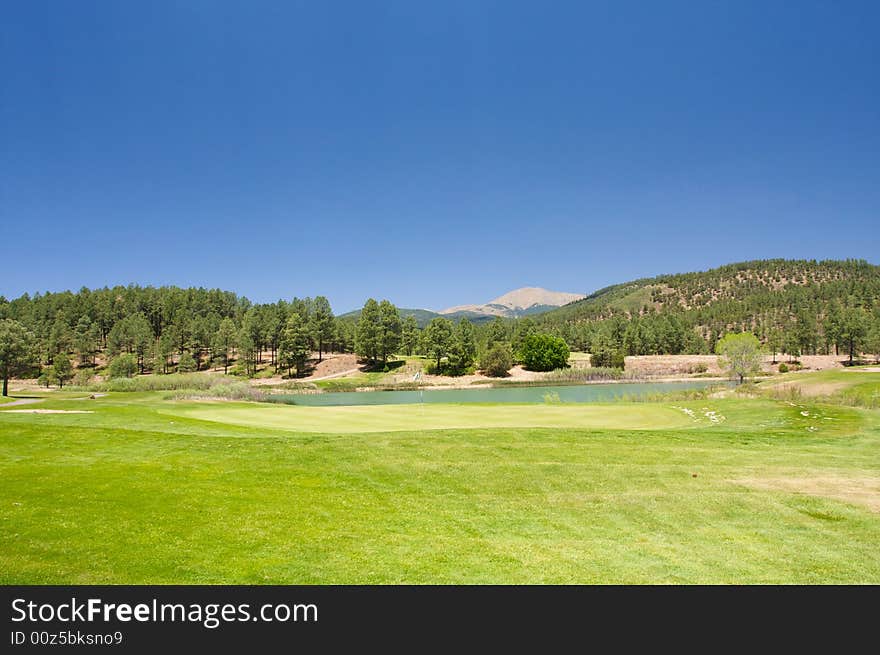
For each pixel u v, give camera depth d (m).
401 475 13.02
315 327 120.00
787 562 8.48
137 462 13.16
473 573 7.84
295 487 11.75
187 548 8.13
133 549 7.97
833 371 70.56
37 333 123.69
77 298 153.25
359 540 8.86
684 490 12.16
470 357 106.06
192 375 87.38
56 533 8.32
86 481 11.19
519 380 95.62
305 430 21.95
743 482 12.80
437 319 108.56
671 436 18.05
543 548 8.84
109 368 106.44
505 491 11.99
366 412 28.58
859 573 8.14
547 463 14.22
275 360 123.81
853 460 15.00
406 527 9.60
